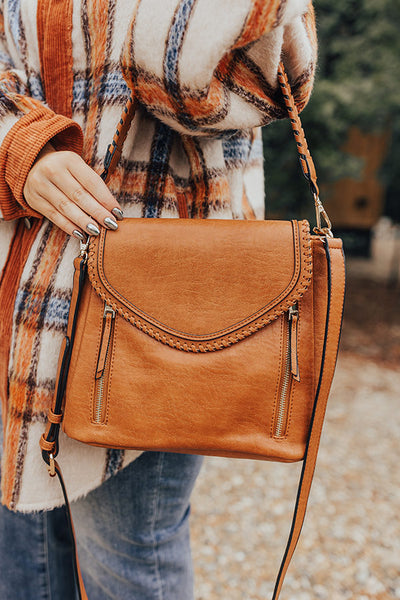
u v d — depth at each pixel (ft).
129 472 3.23
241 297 2.60
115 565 3.43
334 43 13.89
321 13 13.99
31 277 2.85
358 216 27.68
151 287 2.65
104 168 2.65
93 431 2.68
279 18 2.13
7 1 3.04
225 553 6.61
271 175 14.43
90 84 2.81
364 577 6.24
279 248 2.60
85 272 2.70
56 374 2.82
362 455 9.34
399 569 6.40
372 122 14.51
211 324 2.62
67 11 2.75
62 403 2.81
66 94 2.87
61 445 2.89
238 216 3.21
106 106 2.73
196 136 2.80
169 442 2.64
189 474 3.44
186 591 3.64
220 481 8.32
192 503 7.69
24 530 3.66
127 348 2.68
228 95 2.42
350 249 31.35
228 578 6.17
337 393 12.53
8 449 2.92
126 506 3.30
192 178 3.02
